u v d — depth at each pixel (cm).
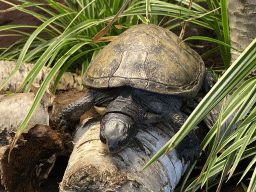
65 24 118
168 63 93
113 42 98
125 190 87
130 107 91
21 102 98
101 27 115
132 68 92
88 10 115
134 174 88
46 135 96
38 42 123
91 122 96
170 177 92
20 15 137
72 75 114
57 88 110
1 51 132
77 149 92
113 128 89
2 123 96
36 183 97
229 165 89
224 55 108
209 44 141
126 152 90
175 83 93
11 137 95
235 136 90
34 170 97
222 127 100
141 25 100
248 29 97
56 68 101
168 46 96
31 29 140
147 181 88
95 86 93
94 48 115
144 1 110
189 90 94
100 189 87
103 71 94
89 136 93
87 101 96
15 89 107
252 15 95
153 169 90
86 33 118
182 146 93
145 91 93
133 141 91
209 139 91
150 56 93
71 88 112
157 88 92
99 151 90
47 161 98
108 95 95
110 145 88
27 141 95
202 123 102
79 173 87
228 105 87
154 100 93
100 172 87
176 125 93
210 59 137
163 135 94
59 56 115
